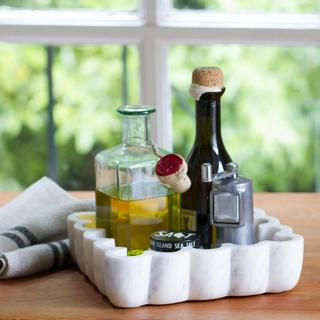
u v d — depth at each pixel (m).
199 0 5.38
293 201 2.57
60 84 6.21
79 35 3.31
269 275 1.83
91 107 6.23
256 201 2.58
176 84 6.04
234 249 1.79
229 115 6.20
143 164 1.87
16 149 6.24
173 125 6.05
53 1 5.27
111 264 1.73
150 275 1.76
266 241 1.83
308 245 2.13
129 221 1.87
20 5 3.41
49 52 5.39
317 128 6.18
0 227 2.22
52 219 2.15
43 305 1.79
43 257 1.98
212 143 1.93
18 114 6.25
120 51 6.16
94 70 6.19
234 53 6.09
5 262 1.94
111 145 6.23
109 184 1.89
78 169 6.19
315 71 6.13
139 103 3.34
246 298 1.82
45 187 2.39
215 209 1.82
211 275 1.77
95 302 1.80
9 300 1.82
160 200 1.88
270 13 3.28
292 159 6.21
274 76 6.14
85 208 2.20
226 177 1.83
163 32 3.26
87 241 1.88
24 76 6.24
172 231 1.86
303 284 1.89
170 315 1.72
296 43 3.28
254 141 6.23
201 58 6.05
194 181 1.91
